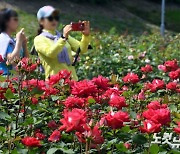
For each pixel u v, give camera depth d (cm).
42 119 512
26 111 518
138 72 1080
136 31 2875
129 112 519
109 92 517
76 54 763
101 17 2989
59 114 530
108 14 3145
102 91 516
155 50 1321
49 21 738
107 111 505
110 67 1114
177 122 480
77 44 767
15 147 452
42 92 507
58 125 506
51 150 429
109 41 1412
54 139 449
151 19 3512
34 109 521
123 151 442
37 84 529
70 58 755
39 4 2791
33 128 496
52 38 735
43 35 736
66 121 393
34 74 604
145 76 816
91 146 426
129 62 1118
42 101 550
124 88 624
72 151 429
